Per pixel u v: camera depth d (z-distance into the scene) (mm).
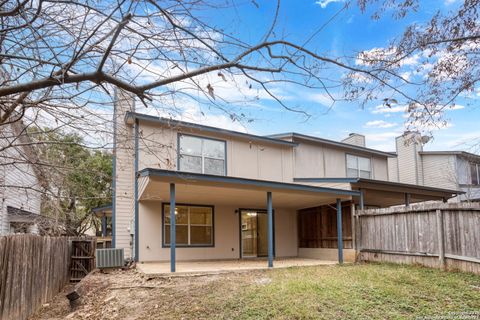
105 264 10086
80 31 2871
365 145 18797
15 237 5824
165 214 11883
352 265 10055
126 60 3117
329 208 13000
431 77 4762
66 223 7027
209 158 12578
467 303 5441
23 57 2752
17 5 2580
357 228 11414
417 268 8758
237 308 5496
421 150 20484
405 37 4418
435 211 8828
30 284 6621
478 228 7758
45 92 3334
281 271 8805
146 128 10773
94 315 6043
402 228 9781
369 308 5285
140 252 11250
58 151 4504
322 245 13195
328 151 16391
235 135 13188
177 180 8781
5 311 5387
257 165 13844
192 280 7852
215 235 12852
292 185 10336
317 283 6758
